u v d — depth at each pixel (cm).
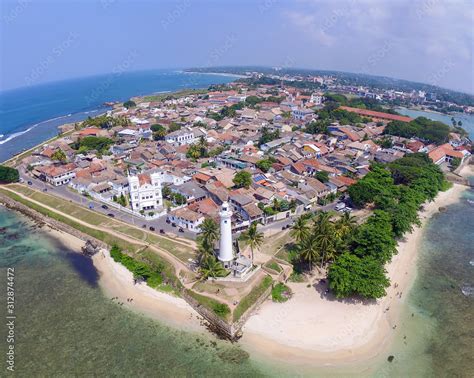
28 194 13200
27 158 16650
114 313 7312
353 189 11756
